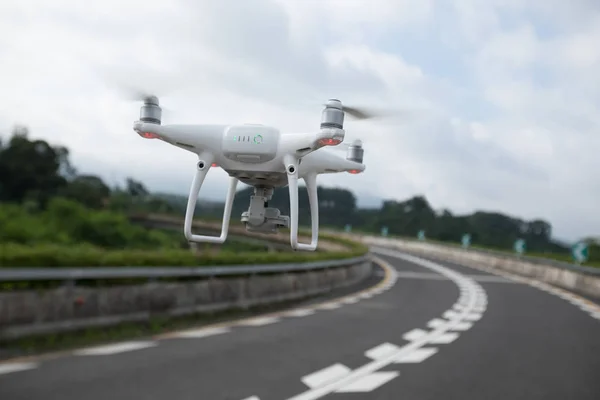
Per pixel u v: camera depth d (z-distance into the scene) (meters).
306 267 19.28
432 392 7.10
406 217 85.38
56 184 59.25
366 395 6.87
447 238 77.94
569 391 7.39
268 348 9.60
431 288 23.52
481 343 10.89
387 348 10.09
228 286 14.51
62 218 47.50
